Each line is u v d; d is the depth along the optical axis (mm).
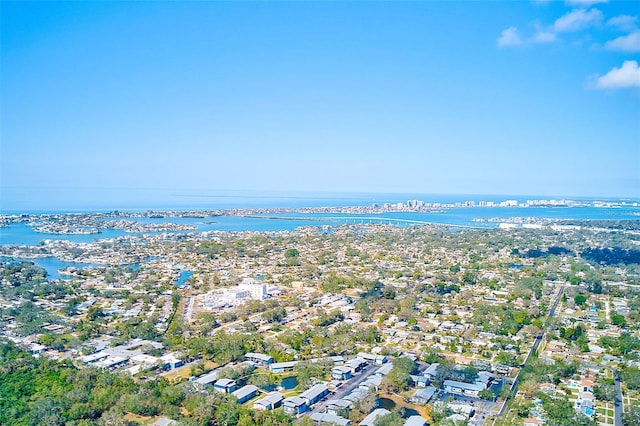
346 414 189250
